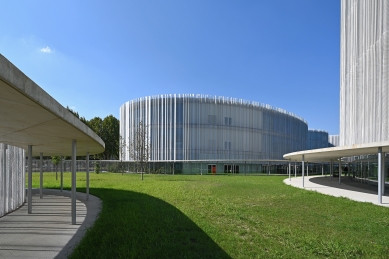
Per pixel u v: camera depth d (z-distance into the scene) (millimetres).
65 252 7008
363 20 29984
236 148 54906
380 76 25781
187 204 13844
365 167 30875
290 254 6742
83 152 16984
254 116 57688
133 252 6539
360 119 30438
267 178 37906
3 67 3775
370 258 6629
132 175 45562
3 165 11602
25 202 15336
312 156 26969
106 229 8828
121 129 63688
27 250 7148
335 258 6625
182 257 6488
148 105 55250
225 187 23266
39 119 6457
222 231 8773
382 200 15664
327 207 13297
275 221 10367
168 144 53156
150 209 12211
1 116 6129
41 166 17156
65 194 18609
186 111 53250
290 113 66312
